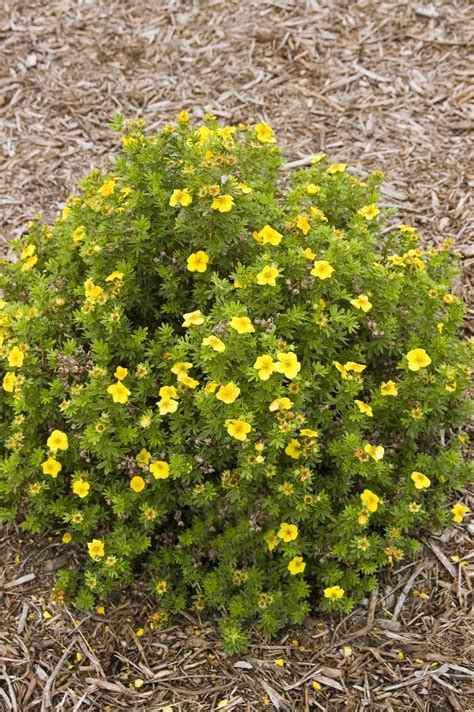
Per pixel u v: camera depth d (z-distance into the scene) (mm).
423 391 1595
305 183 1838
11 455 1608
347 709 1509
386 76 2461
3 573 1685
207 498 1553
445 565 1655
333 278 1592
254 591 1581
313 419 1587
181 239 1636
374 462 1554
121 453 1555
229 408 1493
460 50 2477
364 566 1582
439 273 1763
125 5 2809
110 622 1626
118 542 1582
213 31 2672
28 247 1776
